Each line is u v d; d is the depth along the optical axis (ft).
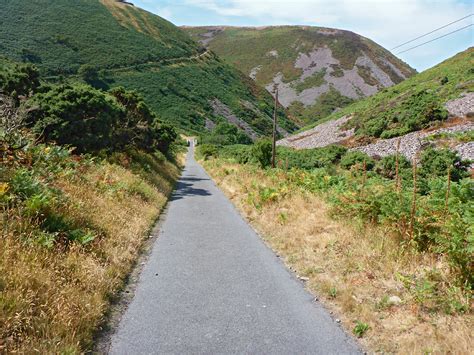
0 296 12.11
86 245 19.70
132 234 25.40
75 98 42.86
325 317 14.97
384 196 26.22
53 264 15.57
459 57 275.80
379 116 169.17
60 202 22.13
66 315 12.65
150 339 12.94
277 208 36.32
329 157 108.88
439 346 12.17
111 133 50.57
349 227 26.12
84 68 313.32
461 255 15.93
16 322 11.39
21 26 363.56
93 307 14.06
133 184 39.63
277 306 15.93
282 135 424.46
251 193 44.93
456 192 21.20
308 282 18.84
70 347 11.31
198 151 215.10
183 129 324.19
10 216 18.19
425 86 207.00
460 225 16.58
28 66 44.96
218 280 18.95
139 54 427.74
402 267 18.58
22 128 33.60
